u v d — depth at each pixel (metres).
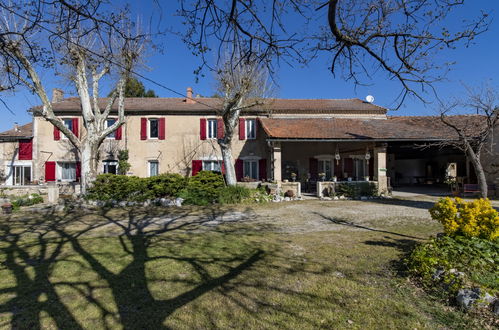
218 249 6.06
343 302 3.68
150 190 13.57
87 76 15.30
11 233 7.84
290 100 23.09
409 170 26.08
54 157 18.84
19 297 3.91
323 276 4.52
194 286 4.22
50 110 13.27
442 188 20.50
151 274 4.69
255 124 19.75
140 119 19.36
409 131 16.67
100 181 13.52
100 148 19.06
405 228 7.95
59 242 6.79
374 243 6.37
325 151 20.20
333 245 6.25
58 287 4.22
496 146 14.85
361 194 15.69
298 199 15.04
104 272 4.79
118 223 9.20
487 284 3.76
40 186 15.30
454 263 4.31
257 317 3.36
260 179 19.34
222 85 15.02
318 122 18.48
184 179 14.08
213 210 11.84
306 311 3.47
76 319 3.36
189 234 7.55
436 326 3.13
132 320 3.33
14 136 18.72
